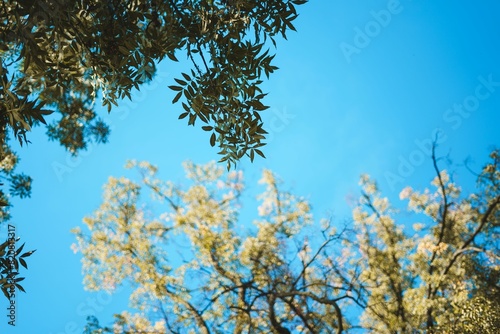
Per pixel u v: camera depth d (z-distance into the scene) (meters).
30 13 4.54
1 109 4.92
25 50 4.59
